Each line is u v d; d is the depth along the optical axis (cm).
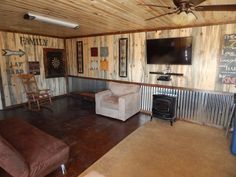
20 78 485
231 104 334
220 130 346
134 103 421
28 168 170
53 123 374
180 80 391
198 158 250
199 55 359
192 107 382
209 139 308
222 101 345
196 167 229
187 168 227
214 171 221
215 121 359
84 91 591
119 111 387
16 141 213
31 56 518
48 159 187
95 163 237
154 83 430
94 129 347
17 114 429
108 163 237
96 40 526
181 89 390
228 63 330
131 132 334
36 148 200
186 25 361
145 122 386
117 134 325
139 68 449
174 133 331
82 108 480
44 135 231
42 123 373
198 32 353
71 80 628
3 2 233
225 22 321
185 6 189
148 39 412
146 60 431
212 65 348
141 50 437
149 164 235
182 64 378
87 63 566
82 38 560
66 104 518
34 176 177
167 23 351
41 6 250
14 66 480
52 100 561
